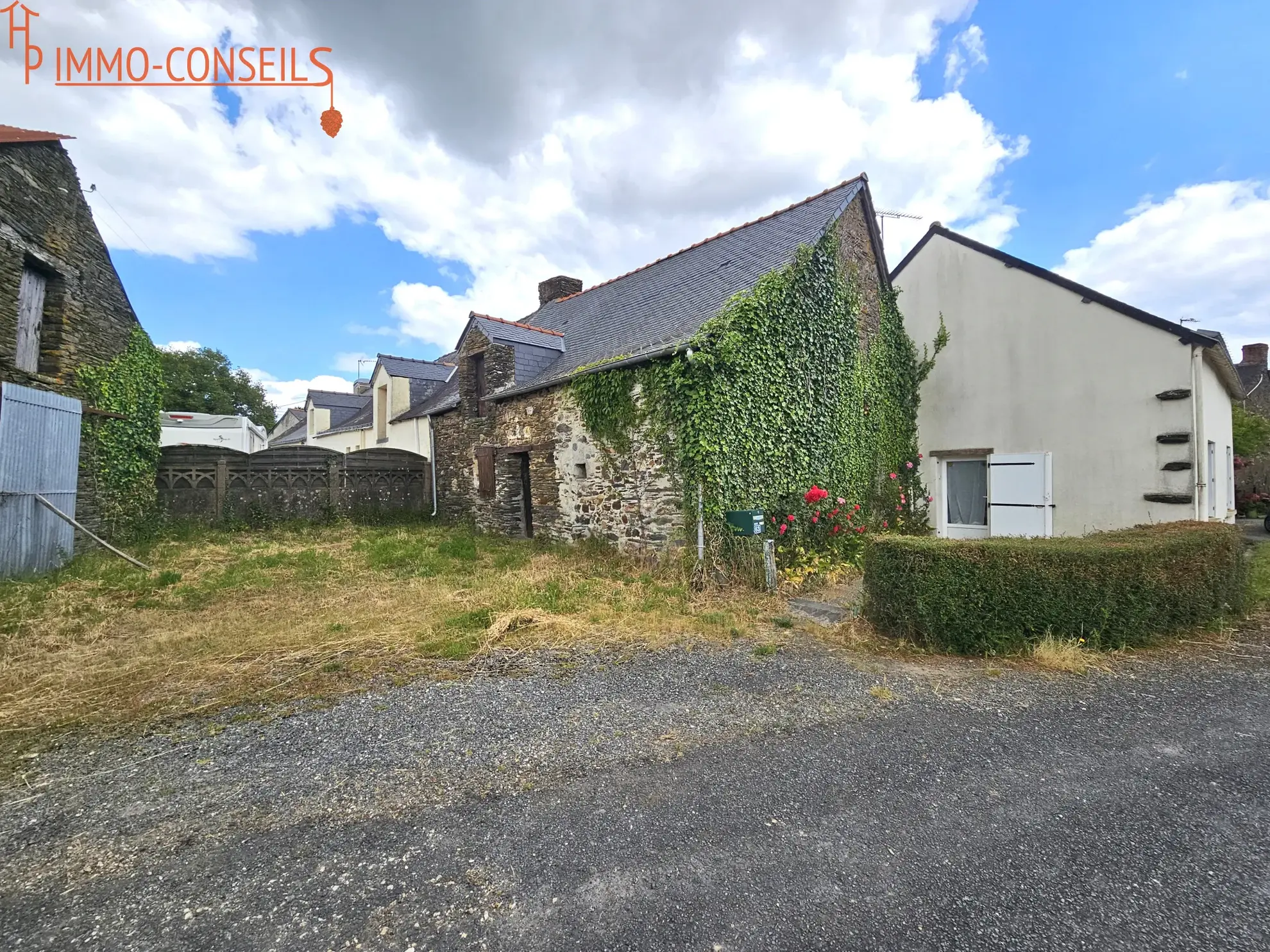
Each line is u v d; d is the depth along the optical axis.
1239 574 5.08
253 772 2.64
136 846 2.13
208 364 37.09
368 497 13.18
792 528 7.54
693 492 6.78
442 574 7.09
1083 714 3.19
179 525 10.74
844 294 8.88
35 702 3.35
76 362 8.11
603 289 12.95
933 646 4.27
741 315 7.06
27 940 1.68
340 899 1.85
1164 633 4.39
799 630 4.86
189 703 3.36
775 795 2.42
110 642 4.36
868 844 2.10
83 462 8.21
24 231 7.10
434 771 2.64
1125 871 1.95
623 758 2.74
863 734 2.97
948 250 9.85
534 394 9.98
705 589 6.22
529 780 2.56
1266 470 15.27
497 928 1.73
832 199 9.32
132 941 1.68
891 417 9.83
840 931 1.70
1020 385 8.95
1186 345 7.43
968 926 1.71
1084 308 8.31
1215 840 2.11
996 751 2.79
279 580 6.70
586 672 3.88
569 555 8.33
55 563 7.19
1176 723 3.07
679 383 6.84
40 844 2.13
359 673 3.82
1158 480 7.63
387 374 17.47
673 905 1.81
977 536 9.55
